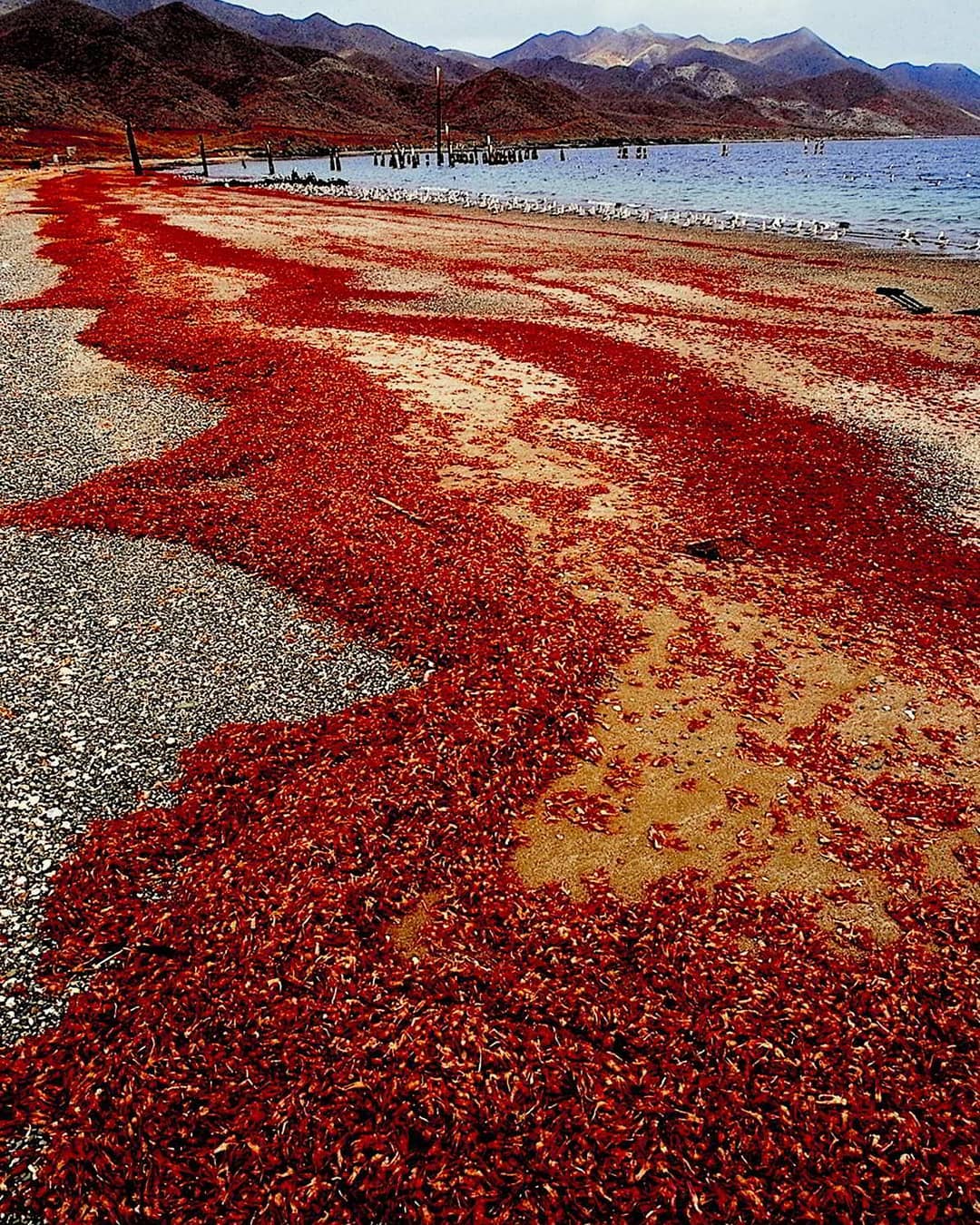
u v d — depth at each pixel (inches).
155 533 584.1
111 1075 237.5
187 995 261.3
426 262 1811.0
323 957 274.2
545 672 430.6
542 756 378.9
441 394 927.7
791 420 869.2
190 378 951.6
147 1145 220.2
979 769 379.9
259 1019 253.8
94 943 280.4
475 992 267.0
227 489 664.4
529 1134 224.4
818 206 3102.9
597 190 4052.7
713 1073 241.8
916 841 337.4
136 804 345.1
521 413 872.3
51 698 404.5
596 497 670.5
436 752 371.2
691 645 471.5
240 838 326.3
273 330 1174.3
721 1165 217.8
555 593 512.4
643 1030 255.0
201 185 3764.8
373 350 1104.2
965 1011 265.9
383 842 321.7
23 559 541.6
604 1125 226.4
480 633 469.7
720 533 614.5
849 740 397.7
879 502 682.2
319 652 459.2
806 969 279.6
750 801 358.6
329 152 6643.7
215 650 454.9
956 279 1665.8
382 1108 229.0
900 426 869.2
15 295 1353.3
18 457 715.4
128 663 437.1
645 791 363.9
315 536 574.9
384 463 712.4
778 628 492.7
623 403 917.2
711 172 5339.6
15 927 286.8
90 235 1955.0
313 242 2036.2
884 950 289.1
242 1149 218.1
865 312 1402.6
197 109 7303.2
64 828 329.7
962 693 435.5
